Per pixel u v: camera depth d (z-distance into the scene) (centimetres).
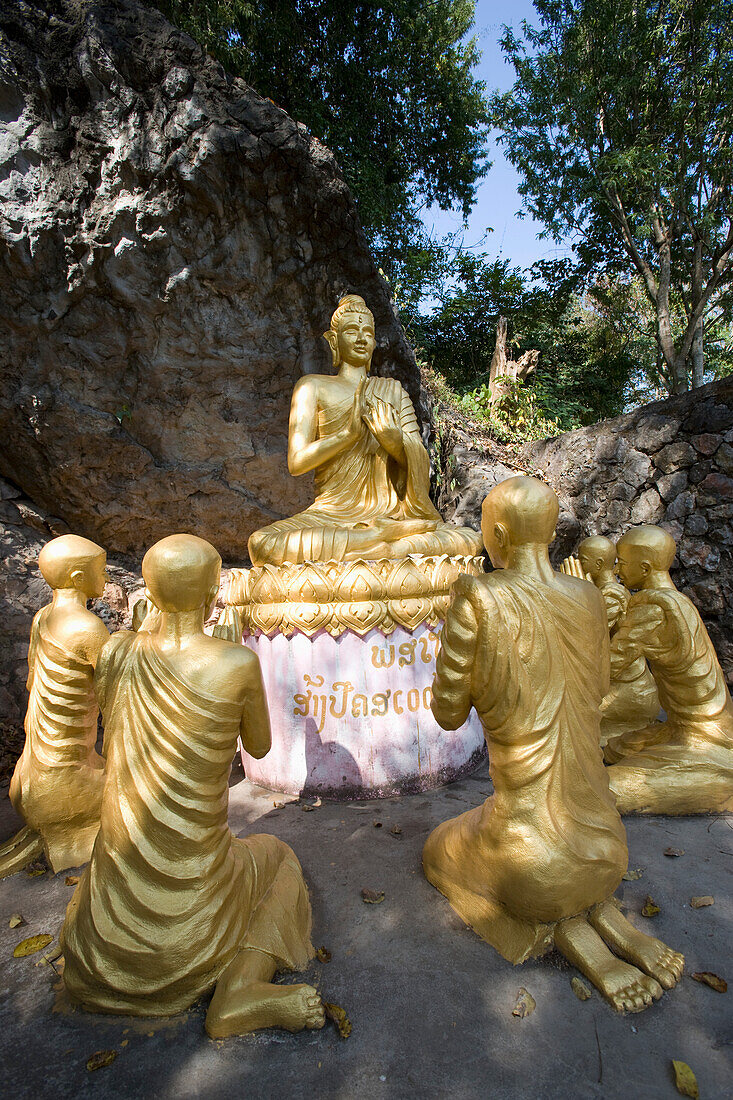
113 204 461
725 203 1115
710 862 295
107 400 531
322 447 429
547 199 1253
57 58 428
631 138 1157
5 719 466
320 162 505
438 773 379
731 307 1236
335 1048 196
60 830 316
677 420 666
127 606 574
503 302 1363
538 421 955
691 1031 198
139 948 202
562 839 221
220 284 520
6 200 440
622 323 1496
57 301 480
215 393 569
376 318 611
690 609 362
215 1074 188
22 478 537
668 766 346
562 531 735
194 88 450
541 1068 186
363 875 288
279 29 976
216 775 212
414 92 1268
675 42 1092
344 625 364
